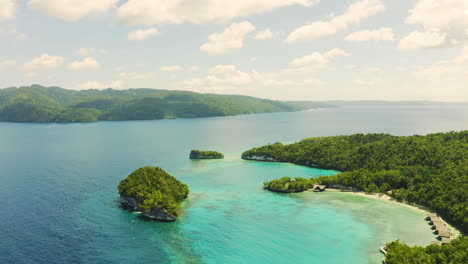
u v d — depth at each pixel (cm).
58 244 10462
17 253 9894
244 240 10731
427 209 13062
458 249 8550
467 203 11600
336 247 10231
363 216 12606
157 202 12750
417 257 8469
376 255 9731
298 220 12331
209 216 12788
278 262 9412
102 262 9412
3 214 13050
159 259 9575
